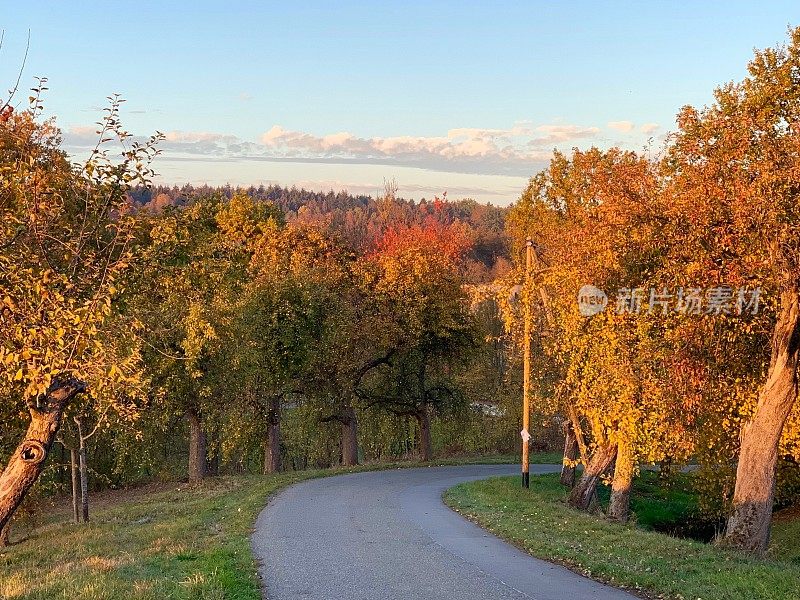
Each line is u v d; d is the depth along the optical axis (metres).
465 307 43.19
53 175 11.33
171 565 11.21
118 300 12.65
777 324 15.04
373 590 10.05
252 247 44.38
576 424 25.12
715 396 17.92
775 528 24.45
